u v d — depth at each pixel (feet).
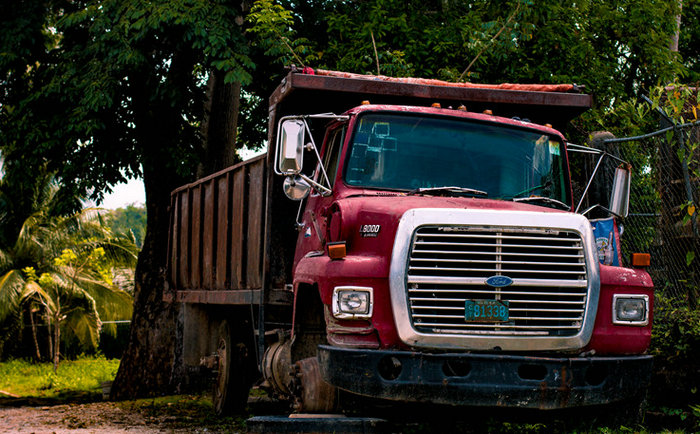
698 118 31.71
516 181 22.48
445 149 22.49
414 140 22.45
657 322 28.25
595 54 47.37
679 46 62.13
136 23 45.85
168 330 55.88
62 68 49.98
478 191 21.68
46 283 103.14
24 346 115.34
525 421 19.10
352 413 19.30
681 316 27.48
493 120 23.22
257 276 27.73
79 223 110.01
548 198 22.44
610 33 49.65
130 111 51.88
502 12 45.09
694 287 27.66
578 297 18.35
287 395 24.88
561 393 17.56
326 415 19.57
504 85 25.77
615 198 22.03
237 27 47.60
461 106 23.76
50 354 112.16
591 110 40.63
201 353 36.47
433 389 17.30
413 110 22.82
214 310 36.45
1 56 50.19
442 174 22.09
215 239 33.76
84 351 117.08
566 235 18.53
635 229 30.48
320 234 22.08
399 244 17.92
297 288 21.30
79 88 47.98
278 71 51.37
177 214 40.47
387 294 17.92
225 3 47.70
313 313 21.65
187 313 37.68
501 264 18.02
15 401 62.85
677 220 29.63
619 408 19.33
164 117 52.29
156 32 47.29
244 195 29.50
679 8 49.49
